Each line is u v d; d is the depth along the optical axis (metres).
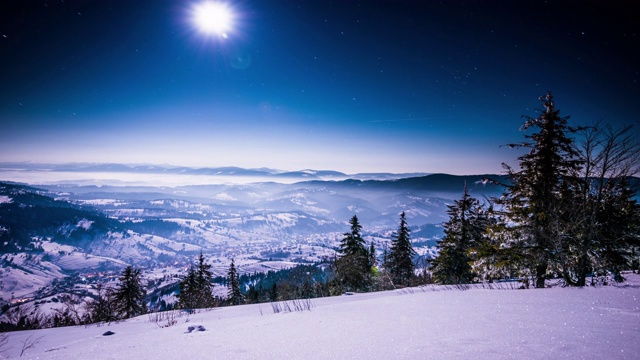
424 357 2.02
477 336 2.46
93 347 3.48
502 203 13.01
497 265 11.80
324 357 2.25
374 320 3.66
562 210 9.30
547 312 3.24
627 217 8.23
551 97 12.50
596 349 1.94
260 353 2.51
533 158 12.71
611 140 8.19
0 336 6.95
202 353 2.66
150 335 4.19
